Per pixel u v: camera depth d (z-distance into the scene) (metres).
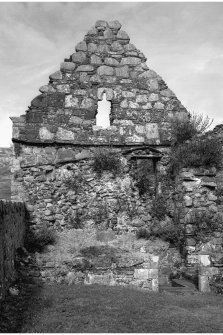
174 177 12.58
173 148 12.88
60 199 12.14
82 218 12.15
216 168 11.83
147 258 9.08
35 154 12.24
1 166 28.00
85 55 13.10
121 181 12.57
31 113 12.38
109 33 13.39
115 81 13.15
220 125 12.23
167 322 6.39
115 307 7.02
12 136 12.12
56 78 12.76
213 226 11.11
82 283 8.81
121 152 12.77
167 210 12.45
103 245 10.90
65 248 10.35
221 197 11.57
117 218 12.32
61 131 12.48
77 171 12.39
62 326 5.93
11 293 7.17
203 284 9.23
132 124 12.99
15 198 11.91
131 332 5.86
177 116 13.33
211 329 6.17
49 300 7.17
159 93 13.38
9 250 7.80
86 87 12.91
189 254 10.88
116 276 8.88
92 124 12.73
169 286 10.08
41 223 11.88
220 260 9.46
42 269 8.81
